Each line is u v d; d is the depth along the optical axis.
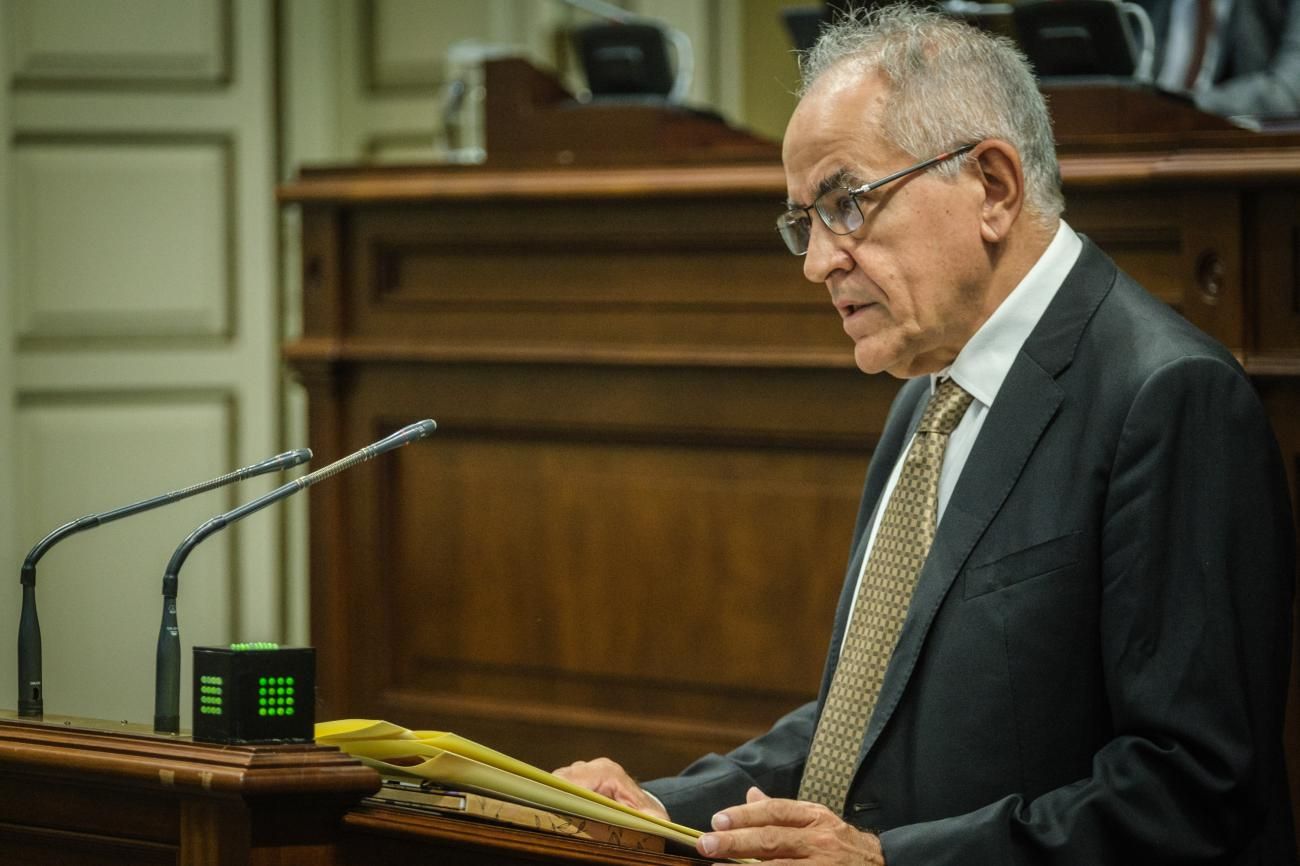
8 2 17.39
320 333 11.50
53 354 17.67
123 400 17.81
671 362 10.34
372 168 11.26
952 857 5.68
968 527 6.20
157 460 17.88
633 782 6.83
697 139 11.23
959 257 6.34
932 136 6.30
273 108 18.22
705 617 10.48
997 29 9.77
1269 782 5.81
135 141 17.86
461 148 14.80
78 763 4.99
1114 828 5.63
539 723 10.95
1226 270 8.59
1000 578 6.09
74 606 17.50
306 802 4.78
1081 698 6.00
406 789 5.25
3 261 17.44
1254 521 5.86
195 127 17.97
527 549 11.03
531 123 11.34
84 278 17.73
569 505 10.89
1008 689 6.00
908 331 6.41
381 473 11.44
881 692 6.26
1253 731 5.72
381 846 4.96
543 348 10.80
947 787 6.04
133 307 17.88
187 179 17.97
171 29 17.86
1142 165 8.77
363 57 18.58
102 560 17.62
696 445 10.50
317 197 11.33
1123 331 6.23
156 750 4.89
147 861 5.00
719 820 5.66
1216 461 5.86
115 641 17.58
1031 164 6.45
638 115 11.02
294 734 4.89
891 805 6.20
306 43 18.23
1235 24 11.52
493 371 11.04
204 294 18.02
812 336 10.03
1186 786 5.62
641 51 11.36
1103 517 5.98
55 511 17.64
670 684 10.61
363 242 11.43
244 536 17.91
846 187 6.36
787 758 7.20
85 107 17.70
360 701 11.52
